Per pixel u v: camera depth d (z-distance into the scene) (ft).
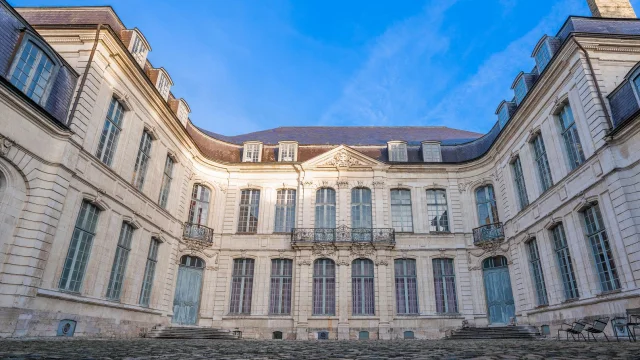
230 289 70.03
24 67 36.37
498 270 66.85
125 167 50.47
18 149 35.12
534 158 56.90
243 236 72.74
